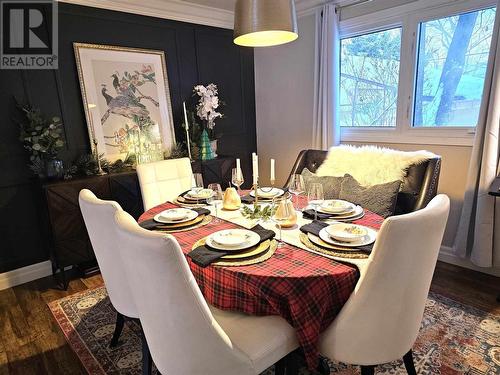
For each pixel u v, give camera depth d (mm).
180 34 3500
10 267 2771
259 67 4145
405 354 1348
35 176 2779
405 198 2307
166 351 1135
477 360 1711
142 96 3256
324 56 3266
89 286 2684
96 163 2865
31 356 1896
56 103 2820
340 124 3545
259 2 1517
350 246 1373
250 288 1224
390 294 1124
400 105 3008
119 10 3043
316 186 1697
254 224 1729
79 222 2668
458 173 2695
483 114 2361
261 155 4402
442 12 2617
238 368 1154
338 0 3160
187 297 996
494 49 2256
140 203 2969
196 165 3332
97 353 1897
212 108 3545
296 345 1310
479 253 2469
